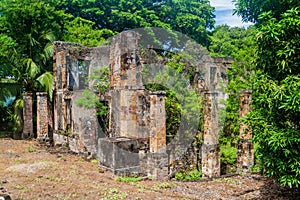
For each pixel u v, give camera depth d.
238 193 8.67
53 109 18.00
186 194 8.44
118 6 24.42
